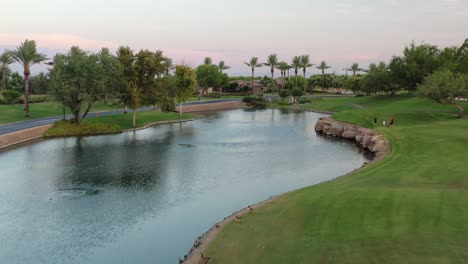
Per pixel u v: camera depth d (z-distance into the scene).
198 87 176.38
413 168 36.06
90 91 75.62
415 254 16.92
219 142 66.56
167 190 37.25
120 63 81.88
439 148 43.25
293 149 59.81
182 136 73.69
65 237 26.48
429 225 19.62
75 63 73.31
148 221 29.25
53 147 60.12
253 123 96.88
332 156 53.97
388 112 82.69
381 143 54.50
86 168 46.06
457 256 16.39
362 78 158.00
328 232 20.53
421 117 77.62
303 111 132.75
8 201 33.81
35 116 88.50
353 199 24.97
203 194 36.03
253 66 190.62
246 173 44.09
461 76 75.06
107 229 27.78
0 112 89.00
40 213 30.97
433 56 111.94
